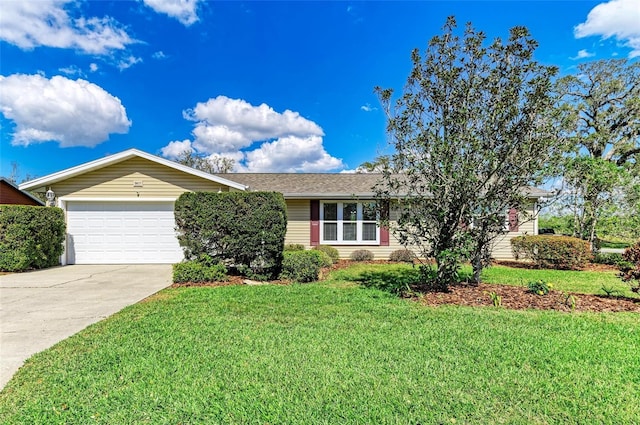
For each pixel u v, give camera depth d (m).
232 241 8.95
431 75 7.15
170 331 4.75
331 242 14.00
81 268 10.98
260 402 2.96
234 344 4.26
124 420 2.71
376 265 12.15
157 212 12.07
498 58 6.82
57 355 3.94
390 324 5.06
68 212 11.92
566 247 10.99
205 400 2.98
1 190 15.17
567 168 7.08
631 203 13.28
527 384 3.26
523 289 7.36
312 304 6.27
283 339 4.43
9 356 3.97
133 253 12.02
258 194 9.05
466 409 2.86
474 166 6.61
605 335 4.61
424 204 7.29
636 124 17.72
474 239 7.28
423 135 7.00
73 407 2.89
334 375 3.43
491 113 6.56
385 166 7.53
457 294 6.93
